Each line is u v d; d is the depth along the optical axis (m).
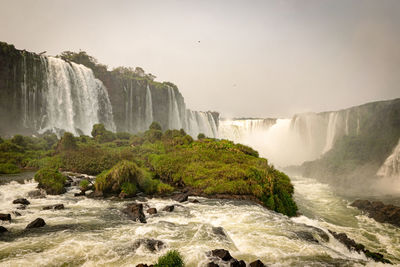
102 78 76.81
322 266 9.82
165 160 30.55
